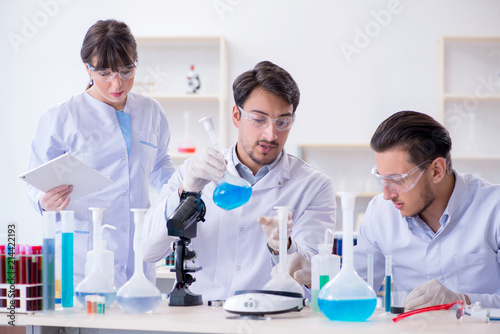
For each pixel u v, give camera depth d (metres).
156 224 2.07
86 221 2.63
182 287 1.90
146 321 1.59
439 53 4.98
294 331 1.49
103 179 2.19
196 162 1.91
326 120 5.20
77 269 2.59
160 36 5.06
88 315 1.70
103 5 5.32
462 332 1.45
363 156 5.15
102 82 2.57
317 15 5.21
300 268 1.90
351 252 1.65
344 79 5.18
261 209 2.25
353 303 1.58
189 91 5.14
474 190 2.15
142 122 2.84
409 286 2.24
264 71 2.05
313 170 2.38
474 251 2.11
